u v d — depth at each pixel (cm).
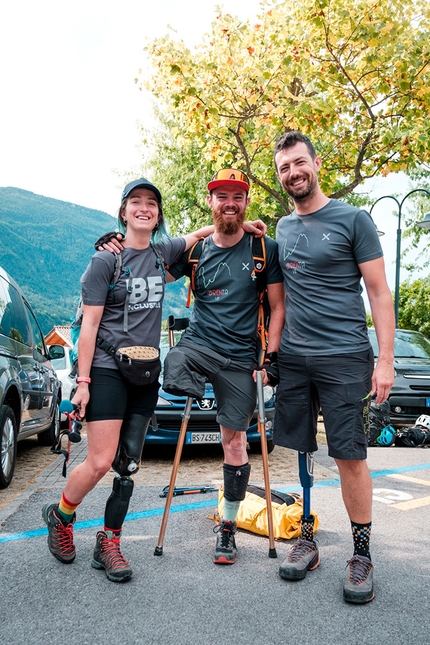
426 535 388
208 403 657
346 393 303
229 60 958
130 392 320
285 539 376
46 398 726
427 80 950
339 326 309
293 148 316
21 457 722
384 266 308
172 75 975
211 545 362
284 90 952
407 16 950
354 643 241
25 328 659
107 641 241
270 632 250
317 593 292
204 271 352
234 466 340
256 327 353
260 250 346
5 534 381
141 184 317
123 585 298
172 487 347
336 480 562
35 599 281
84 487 309
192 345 347
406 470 630
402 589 297
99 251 318
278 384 334
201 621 260
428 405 926
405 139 962
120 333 310
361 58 976
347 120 1053
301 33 941
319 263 312
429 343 1134
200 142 1094
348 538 379
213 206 340
